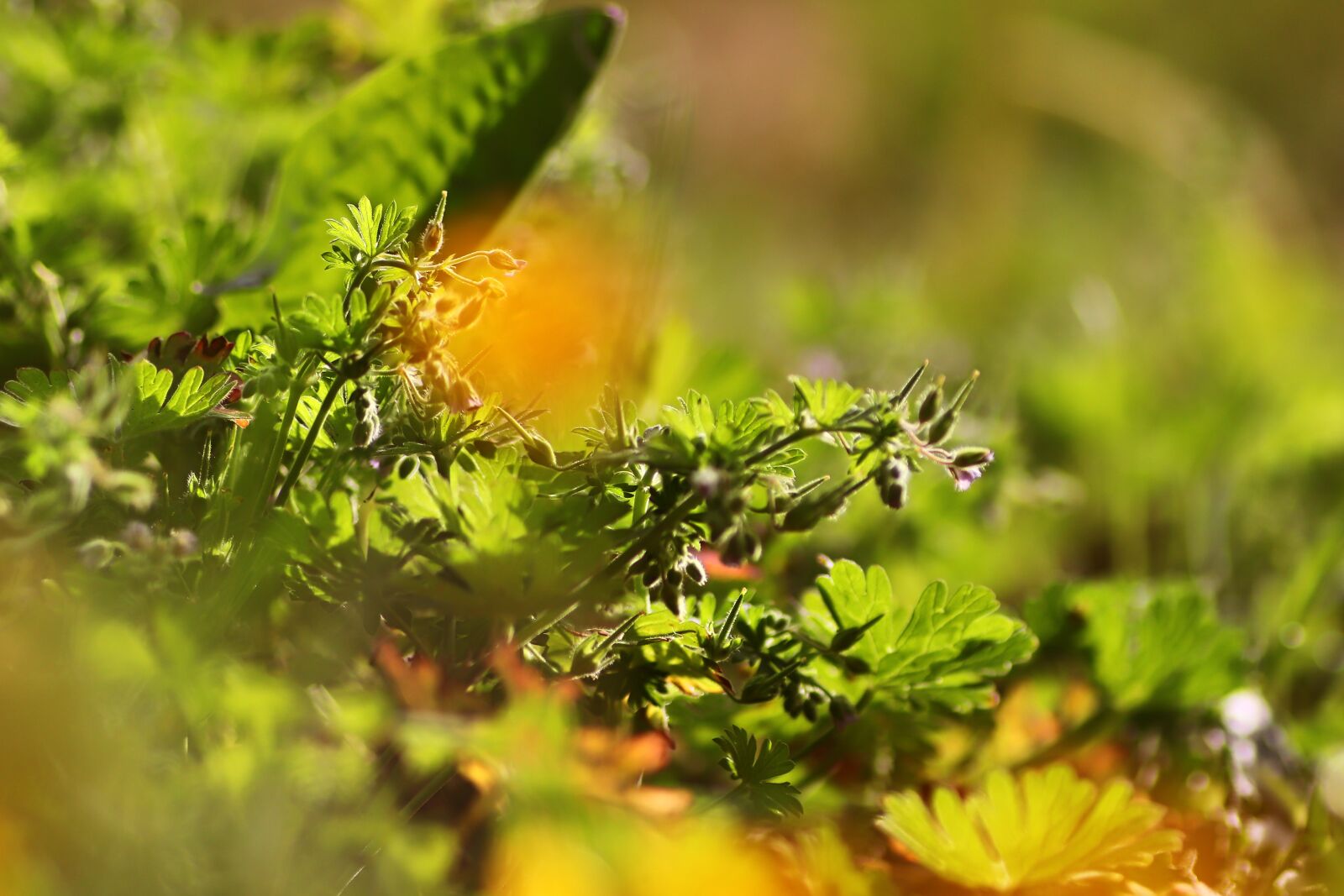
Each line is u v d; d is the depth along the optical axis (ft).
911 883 1.57
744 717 1.59
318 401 1.54
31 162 1.82
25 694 1.46
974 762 1.69
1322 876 1.63
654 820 1.49
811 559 1.79
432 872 1.48
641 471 1.53
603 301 1.85
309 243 1.67
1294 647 1.89
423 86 1.69
